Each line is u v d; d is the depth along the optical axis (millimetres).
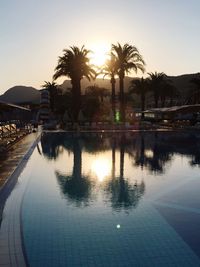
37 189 10617
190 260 5820
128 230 7207
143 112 60094
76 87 45656
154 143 24359
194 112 43656
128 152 19609
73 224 7523
